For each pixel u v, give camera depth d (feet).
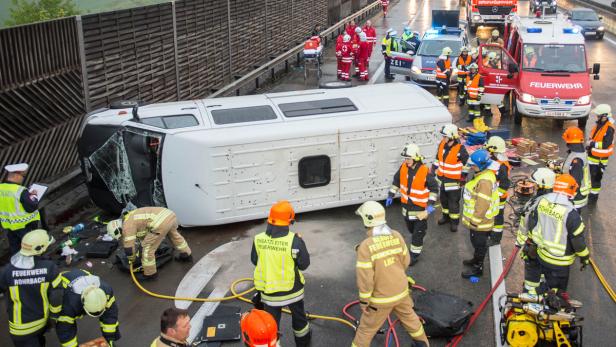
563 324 19.10
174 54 45.57
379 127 30.42
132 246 24.75
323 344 20.72
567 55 48.47
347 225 30.32
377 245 17.60
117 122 29.78
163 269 26.35
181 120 29.45
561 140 44.57
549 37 49.57
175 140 28.40
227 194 29.07
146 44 41.60
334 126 29.76
